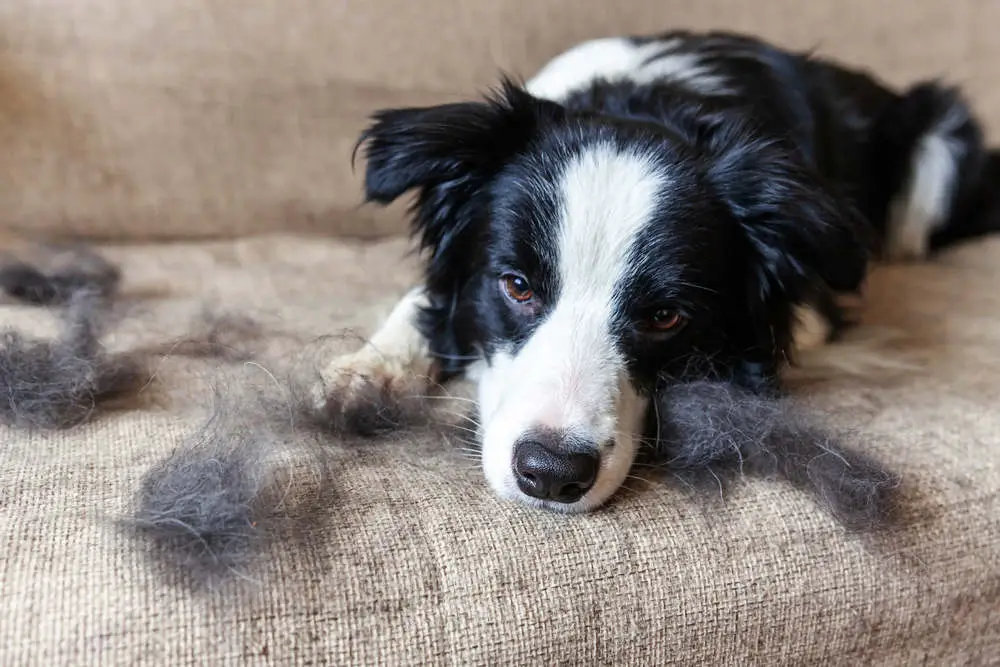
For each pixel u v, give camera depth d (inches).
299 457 40.4
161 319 57.7
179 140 75.2
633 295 47.6
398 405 47.3
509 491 40.8
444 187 54.8
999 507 43.1
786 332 55.8
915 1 94.8
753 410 45.6
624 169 49.0
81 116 72.3
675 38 76.1
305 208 80.1
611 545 37.7
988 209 88.7
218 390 44.9
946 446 45.8
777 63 75.2
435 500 39.0
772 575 38.4
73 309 55.5
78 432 41.9
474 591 35.0
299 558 34.4
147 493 35.9
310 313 61.2
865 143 81.8
